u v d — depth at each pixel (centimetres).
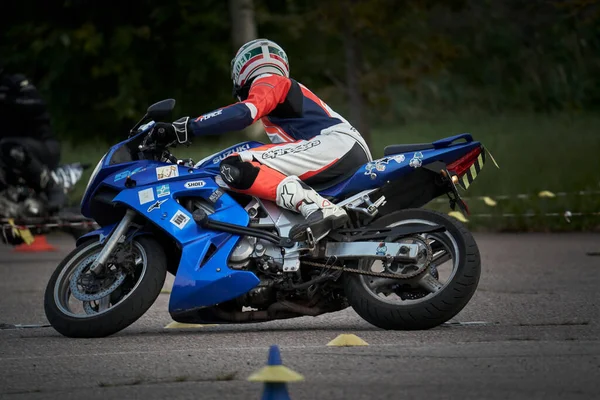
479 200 6288
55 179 4934
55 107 10338
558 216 5969
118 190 2498
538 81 10812
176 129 2461
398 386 1745
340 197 2433
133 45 10206
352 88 7619
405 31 7700
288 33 9712
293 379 1562
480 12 8469
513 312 2739
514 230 5956
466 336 2278
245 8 7969
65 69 10156
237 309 2447
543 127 10044
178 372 1927
